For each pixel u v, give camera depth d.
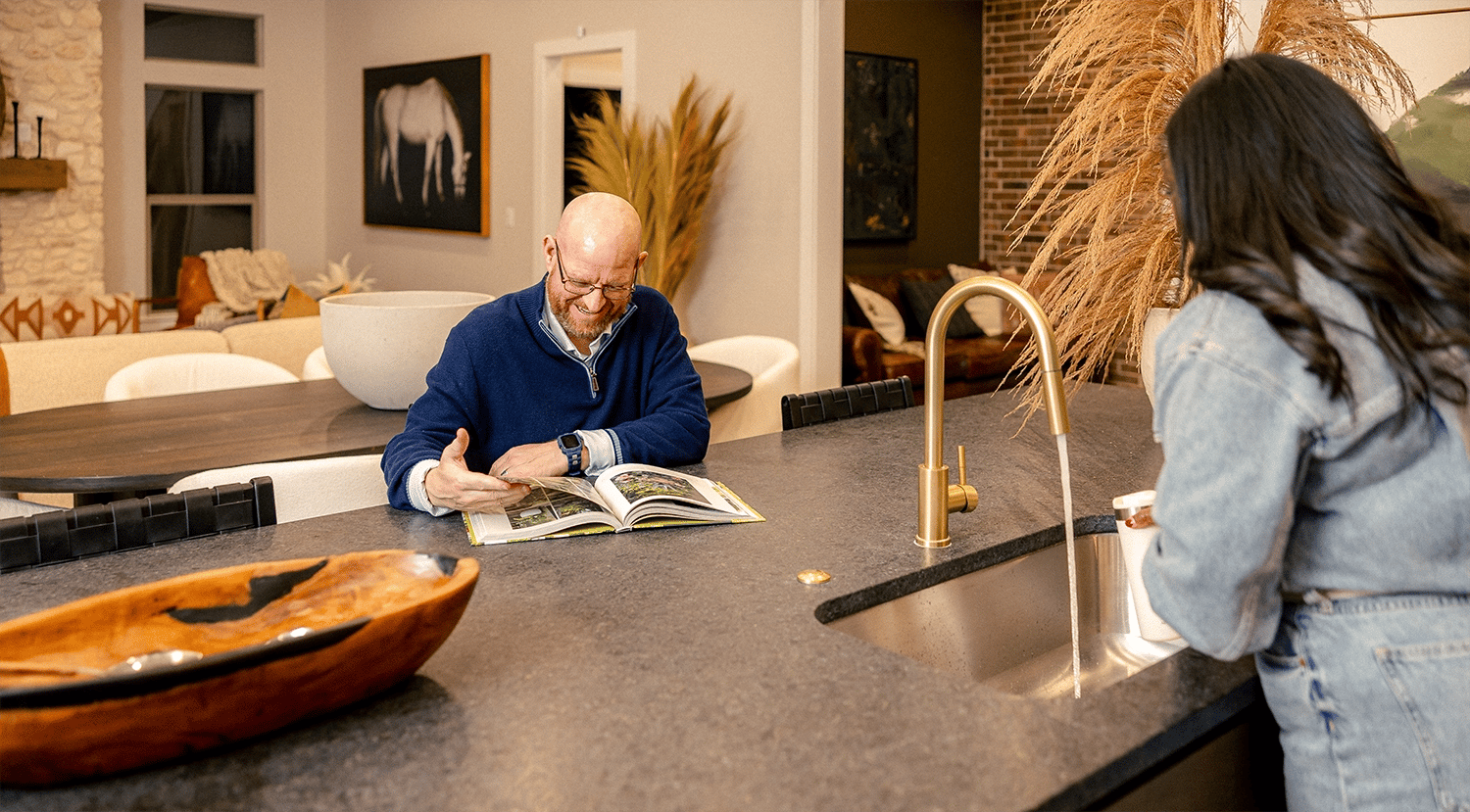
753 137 5.59
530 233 6.98
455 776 0.91
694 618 1.26
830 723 1.01
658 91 6.05
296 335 4.30
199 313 7.49
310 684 0.94
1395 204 0.99
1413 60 2.23
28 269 7.16
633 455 1.86
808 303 5.39
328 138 8.80
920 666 1.13
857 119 7.31
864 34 7.30
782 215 5.49
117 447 2.38
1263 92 1.03
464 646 1.17
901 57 7.57
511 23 6.95
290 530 1.58
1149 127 1.92
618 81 7.37
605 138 5.62
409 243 8.08
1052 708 1.05
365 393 2.80
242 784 0.89
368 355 2.72
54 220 7.24
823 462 2.00
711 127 5.52
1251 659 1.18
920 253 7.97
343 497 2.04
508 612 1.27
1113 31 1.93
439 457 1.71
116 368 3.72
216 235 8.50
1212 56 1.87
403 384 2.76
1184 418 0.99
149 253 8.15
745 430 3.40
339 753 0.94
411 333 2.71
